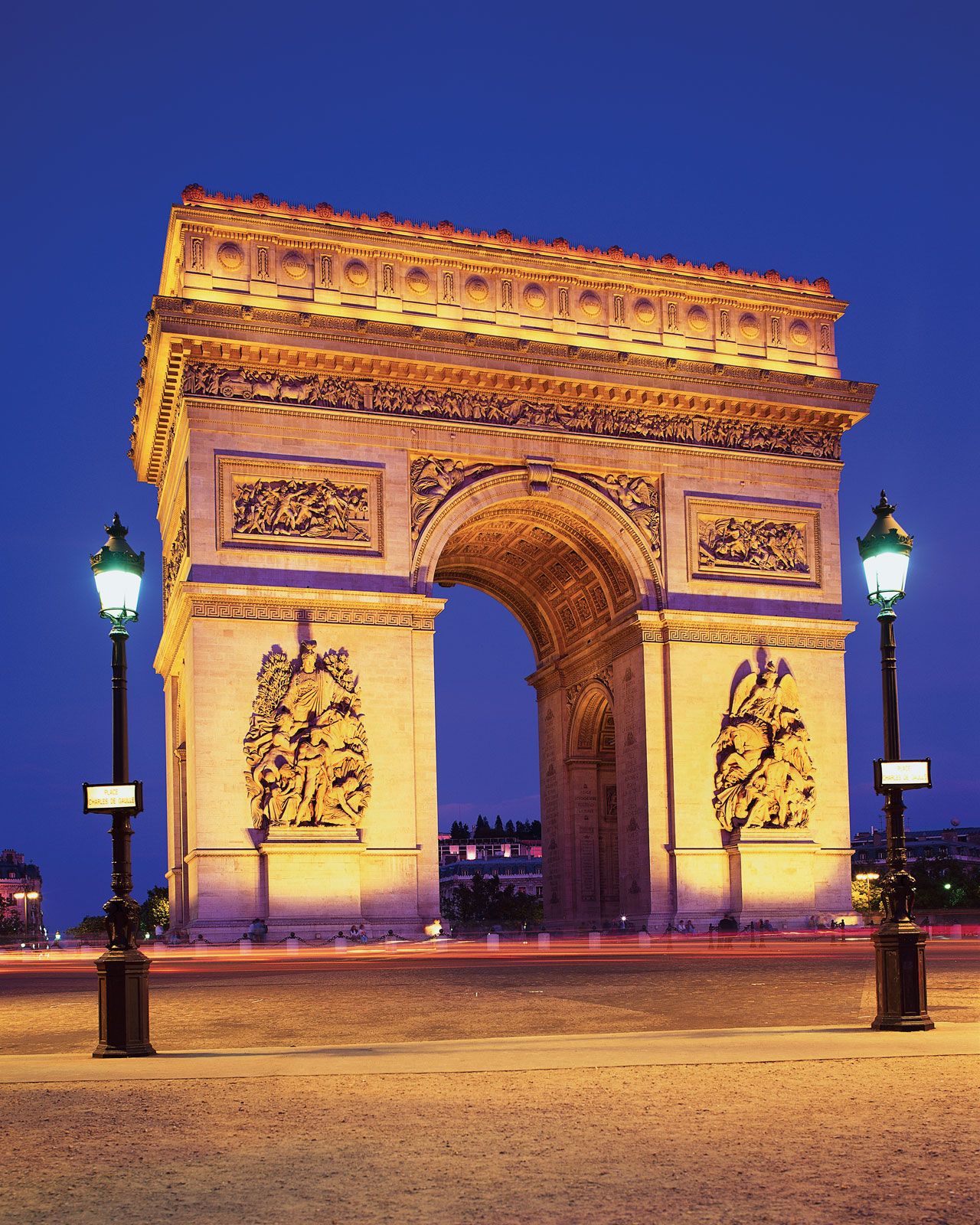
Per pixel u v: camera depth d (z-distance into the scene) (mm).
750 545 108375
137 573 38812
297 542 95625
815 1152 21328
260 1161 21516
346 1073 30891
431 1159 21312
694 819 102812
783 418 110500
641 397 105875
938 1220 17531
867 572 40812
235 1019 49625
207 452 94250
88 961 112750
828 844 106188
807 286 113938
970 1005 47938
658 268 109125
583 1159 21078
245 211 97938
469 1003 54531
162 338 93250
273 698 93000
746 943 93250
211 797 91000
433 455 100562
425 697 97000
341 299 100125
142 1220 18109
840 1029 39219
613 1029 45156
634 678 105875
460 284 103562
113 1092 28828
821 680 108000
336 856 92000
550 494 103562
